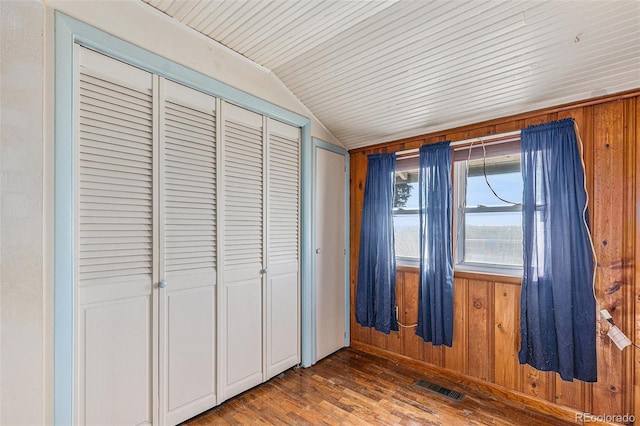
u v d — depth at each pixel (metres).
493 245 2.26
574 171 1.83
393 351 2.70
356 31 1.71
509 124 2.14
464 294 2.30
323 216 2.73
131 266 1.57
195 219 1.84
